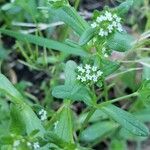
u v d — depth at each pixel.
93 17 0.11
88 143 0.18
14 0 0.17
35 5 0.17
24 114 0.12
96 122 0.18
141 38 0.15
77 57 0.18
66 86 0.12
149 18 0.18
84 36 0.11
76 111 0.19
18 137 0.11
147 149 0.19
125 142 0.18
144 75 0.17
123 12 0.11
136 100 0.18
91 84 0.12
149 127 0.19
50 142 0.11
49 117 0.15
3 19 0.19
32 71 0.20
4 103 0.16
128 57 0.18
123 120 0.12
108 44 0.12
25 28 0.19
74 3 0.15
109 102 0.12
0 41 0.19
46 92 0.19
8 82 0.13
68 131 0.12
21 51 0.19
